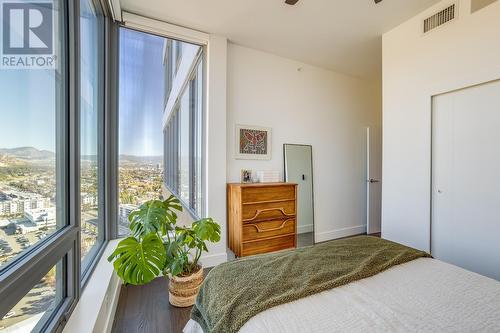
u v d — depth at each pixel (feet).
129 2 7.29
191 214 10.50
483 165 6.40
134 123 8.45
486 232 6.35
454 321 3.12
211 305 3.69
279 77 11.03
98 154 7.22
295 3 7.27
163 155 9.23
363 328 2.98
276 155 11.04
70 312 4.17
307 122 11.88
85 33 5.69
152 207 6.50
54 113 3.90
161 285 7.60
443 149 7.29
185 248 7.32
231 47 9.88
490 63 6.13
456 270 4.54
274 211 9.22
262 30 8.86
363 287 3.95
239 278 4.18
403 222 8.34
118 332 5.51
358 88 13.52
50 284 3.67
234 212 9.00
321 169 12.40
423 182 7.73
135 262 5.07
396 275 4.36
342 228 13.15
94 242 6.65
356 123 13.47
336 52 10.62
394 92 8.64
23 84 3.04
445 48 7.09
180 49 9.97
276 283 3.97
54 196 3.88
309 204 11.89
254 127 10.46
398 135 8.50
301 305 3.45
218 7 7.53
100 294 4.93
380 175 13.65
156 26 8.15
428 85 7.55
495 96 6.17
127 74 8.25
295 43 9.83
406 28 8.23
